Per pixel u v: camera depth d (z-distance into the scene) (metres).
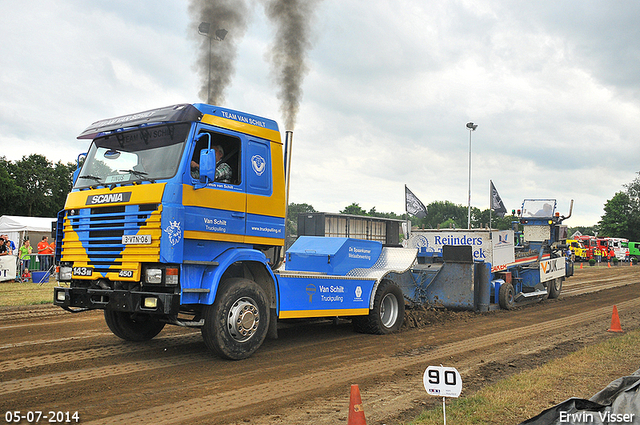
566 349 7.92
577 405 4.30
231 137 7.05
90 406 4.80
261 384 5.68
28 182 54.00
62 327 9.39
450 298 12.52
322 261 9.20
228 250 6.83
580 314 12.33
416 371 6.43
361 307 8.86
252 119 7.42
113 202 6.45
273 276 7.30
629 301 15.30
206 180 6.40
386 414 4.75
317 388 5.57
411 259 10.14
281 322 9.35
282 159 7.84
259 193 7.34
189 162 6.37
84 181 7.08
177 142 6.51
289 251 9.77
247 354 6.76
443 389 4.14
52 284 18.00
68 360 6.65
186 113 6.50
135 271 6.13
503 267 13.80
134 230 6.21
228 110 7.08
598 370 6.32
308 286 7.87
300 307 7.71
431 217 91.81
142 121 6.71
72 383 5.55
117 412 4.64
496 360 7.13
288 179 9.67
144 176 6.46
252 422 4.47
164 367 6.33
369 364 6.79
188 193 6.29
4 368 6.19
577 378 5.93
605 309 13.33
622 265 48.22
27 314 11.13
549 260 15.50
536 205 17.53
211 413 4.68
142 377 5.84
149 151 6.68
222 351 6.49
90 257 6.64
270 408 4.86
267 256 7.59
